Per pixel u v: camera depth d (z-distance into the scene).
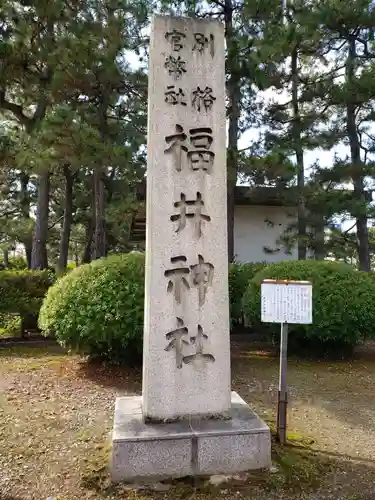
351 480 3.01
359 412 4.43
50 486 2.90
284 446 3.48
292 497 2.78
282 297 3.51
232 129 10.78
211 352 3.27
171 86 3.37
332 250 11.80
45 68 10.03
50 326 5.74
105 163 8.45
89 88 10.03
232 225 10.98
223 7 10.39
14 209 17.19
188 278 3.28
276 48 9.11
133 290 5.54
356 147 12.29
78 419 4.12
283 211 13.21
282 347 3.57
